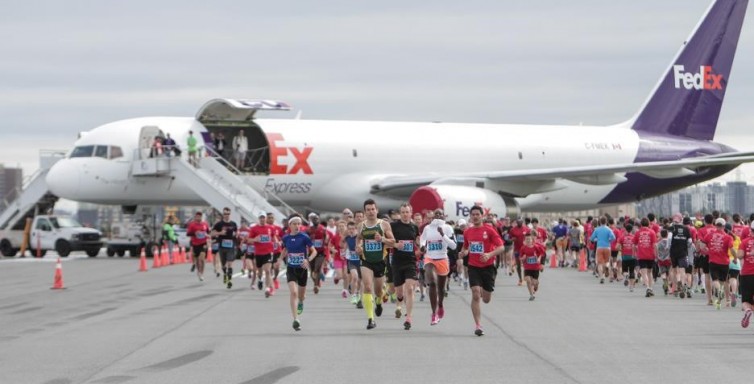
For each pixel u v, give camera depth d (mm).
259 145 62812
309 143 60875
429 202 56125
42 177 64812
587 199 71812
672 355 19547
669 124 73625
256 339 22375
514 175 58531
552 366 18094
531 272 33688
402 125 65562
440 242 25406
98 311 29031
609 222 46844
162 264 56250
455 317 27656
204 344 21469
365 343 21672
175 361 18859
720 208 130375
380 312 27203
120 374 17281
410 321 24453
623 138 71500
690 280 36000
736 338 22469
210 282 41781
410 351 20297
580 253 54438
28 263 57250
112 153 58562
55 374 17312
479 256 23203
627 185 72188
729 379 16516
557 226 59875
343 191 61844
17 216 66000
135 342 21766
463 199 56375
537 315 28188
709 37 74312
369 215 24938
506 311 29484
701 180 74125
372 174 62688
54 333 23469
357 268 31188
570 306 31344
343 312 29203
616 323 25875
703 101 74375
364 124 64250
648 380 16422
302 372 17422
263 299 33625
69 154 60000
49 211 67750
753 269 24281
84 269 51000
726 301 32469
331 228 40781
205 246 41969
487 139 67188
